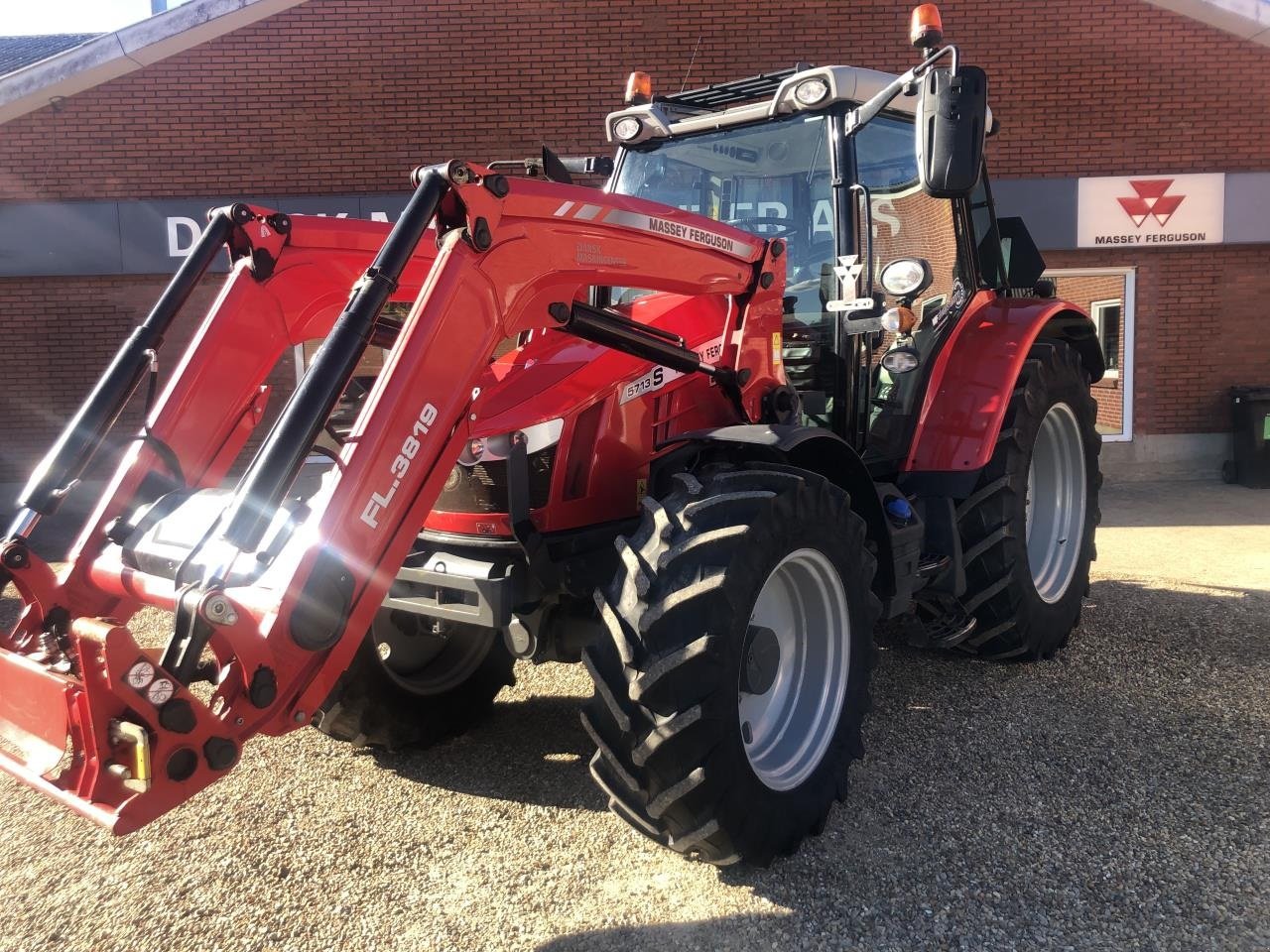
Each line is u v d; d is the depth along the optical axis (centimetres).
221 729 182
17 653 208
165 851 257
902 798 272
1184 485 860
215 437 248
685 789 213
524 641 258
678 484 240
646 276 255
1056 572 403
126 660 171
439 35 886
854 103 313
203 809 282
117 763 177
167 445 238
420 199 207
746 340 289
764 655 238
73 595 222
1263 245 902
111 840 263
